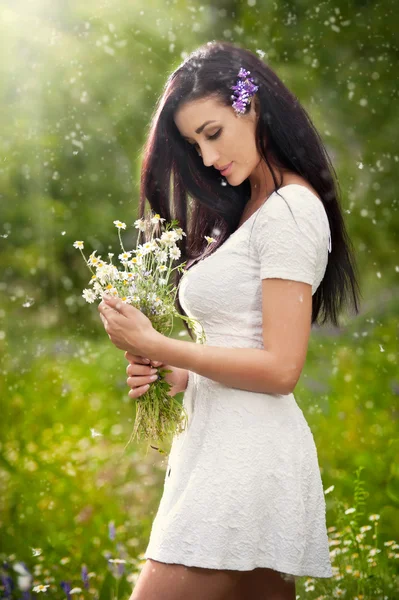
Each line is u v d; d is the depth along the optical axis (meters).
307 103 12.91
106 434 6.86
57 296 12.58
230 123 2.97
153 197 3.43
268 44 13.03
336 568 4.21
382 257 12.63
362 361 8.41
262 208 2.94
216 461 2.88
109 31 12.85
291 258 2.84
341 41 13.16
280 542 2.87
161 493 5.58
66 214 13.16
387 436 6.27
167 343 2.85
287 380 2.82
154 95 13.08
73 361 9.35
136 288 3.04
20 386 7.52
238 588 3.11
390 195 12.95
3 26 12.08
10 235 12.98
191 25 13.11
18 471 5.58
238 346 2.96
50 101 12.80
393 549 4.39
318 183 3.05
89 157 13.19
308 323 2.87
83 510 5.21
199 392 3.03
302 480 2.94
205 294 2.97
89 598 4.17
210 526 2.82
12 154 12.79
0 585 4.21
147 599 2.86
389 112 13.11
